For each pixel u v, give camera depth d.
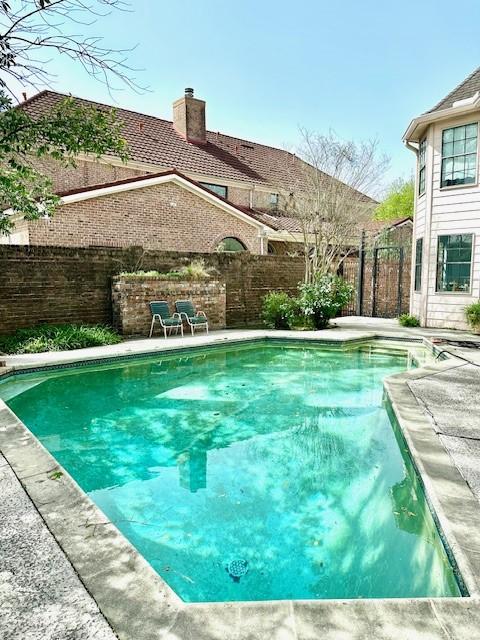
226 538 2.89
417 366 8.04
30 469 3.06
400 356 8.87
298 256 13.54
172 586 2.41
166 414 5.52
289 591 2.35
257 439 4.71
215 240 13.80
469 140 10.47
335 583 2.39
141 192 12.05
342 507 3.28
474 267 10.60
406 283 14.92
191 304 10.60
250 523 3.07
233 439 4.71
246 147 19.83
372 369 7.88
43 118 4.96
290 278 13.41
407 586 2.34
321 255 13.24
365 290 15.34
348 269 15.41
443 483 2.87
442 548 2.45
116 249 9.88
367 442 4.60
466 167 10.61
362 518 3.12
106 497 3.48
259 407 5.78
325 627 1.65
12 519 2.42
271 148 21.09
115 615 1.72
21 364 6.67
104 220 11.38
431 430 3.92
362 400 6.09
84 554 2.10
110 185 11.30
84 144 5.12
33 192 6.86
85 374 7.25
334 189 13.05
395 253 15.02
